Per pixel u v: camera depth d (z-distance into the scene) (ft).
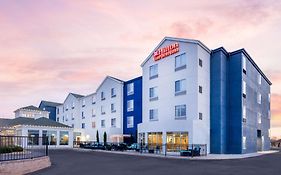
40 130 162.20
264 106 172.14
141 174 51.62
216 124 121.49
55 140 168.55
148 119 144.77
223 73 125.39
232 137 124.16
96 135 181.47
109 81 191.72
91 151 131.03
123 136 165.17
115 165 67.10
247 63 136.36
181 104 124.57
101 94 199.52
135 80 171.94
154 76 142.92
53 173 52.42
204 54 124.36
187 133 115.75
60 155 102.53
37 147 90.12
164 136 125.29
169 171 56.08
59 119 261.24
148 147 121.08
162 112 135.03
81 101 227.81
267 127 179.32
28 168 53.72
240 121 122.93
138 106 166.61
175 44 131.13
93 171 55.57
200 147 109.91
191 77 121.08
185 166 65.46
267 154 120.67
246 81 133.08
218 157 94.99
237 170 58.18
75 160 80.89
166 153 108.06
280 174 52.75
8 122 178.09
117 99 181.37
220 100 121.90
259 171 56.85
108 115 189.26
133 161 78.07
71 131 176.96
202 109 119.34
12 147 66.74
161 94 136.98
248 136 132.36
